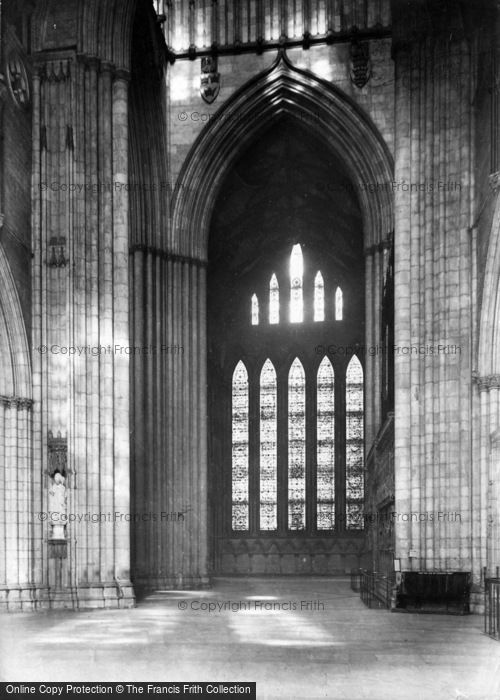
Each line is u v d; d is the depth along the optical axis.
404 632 21.73
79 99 32.31
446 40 30.28
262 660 16.72
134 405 41.94
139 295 42.75
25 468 30.02
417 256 30.02
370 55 43.62
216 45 44.53
